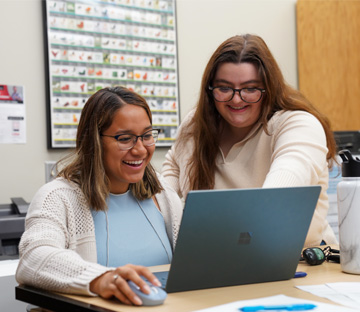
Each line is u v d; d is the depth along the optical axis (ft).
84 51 9.30
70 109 9.12
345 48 11.31
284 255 3.54
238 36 5.19
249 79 4.95
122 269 3.06
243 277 3.46
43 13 8.93
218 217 3.16
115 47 9.64
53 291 3.36
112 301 3.07
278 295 3.15
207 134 5.54
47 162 7.89
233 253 3.33
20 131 8.70
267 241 3.42
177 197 5.00
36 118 8.87
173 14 10.31
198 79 10.66
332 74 11.26
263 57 5.00
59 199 4.12
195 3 10.67
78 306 3.00
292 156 4.49
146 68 9.97
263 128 5.18
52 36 9.00
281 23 11.63
